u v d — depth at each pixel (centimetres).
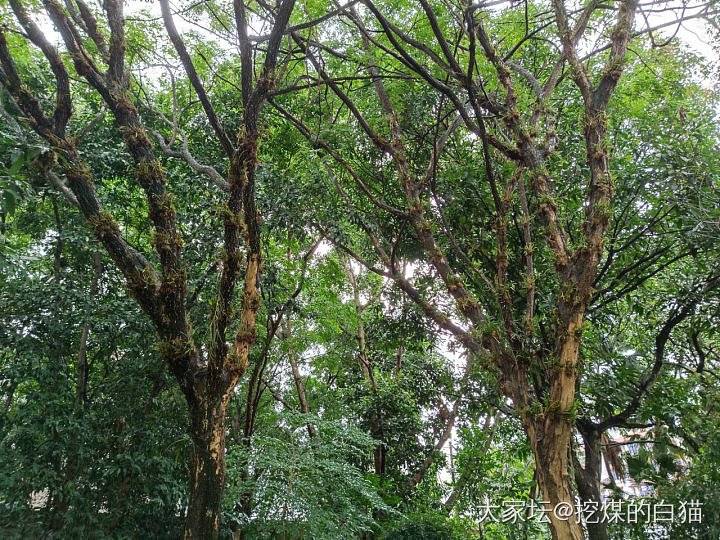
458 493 1036
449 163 889
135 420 919
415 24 762
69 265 1038
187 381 434
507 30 838
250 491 701
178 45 471
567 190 846
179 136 1006
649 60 869
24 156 483
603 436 1059
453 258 881
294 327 1215
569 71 659
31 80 858
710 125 817
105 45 531
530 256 624
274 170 891
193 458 425
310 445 731
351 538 655
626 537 879
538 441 514
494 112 643
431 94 793
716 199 752
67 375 928
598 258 520
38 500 935
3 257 733
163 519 909
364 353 1230
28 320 874
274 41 484
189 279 877
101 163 930
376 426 1130
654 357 985
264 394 1259
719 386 936
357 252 1069
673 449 855
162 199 466
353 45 779
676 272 876
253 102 484
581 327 508
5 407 867
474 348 633
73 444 855
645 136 816
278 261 1012
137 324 916
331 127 781
